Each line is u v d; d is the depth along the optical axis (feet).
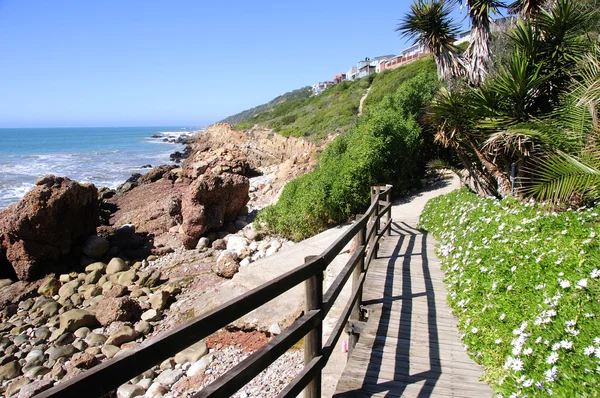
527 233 19.25
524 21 29.48
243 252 41.57
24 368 26.13
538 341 10.97
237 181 51.93
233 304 6.86
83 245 46.34
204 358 23.22
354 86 186.09
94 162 169.17
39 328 31.42
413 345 14.75
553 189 18.99
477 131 28.45
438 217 32.50
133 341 28.12
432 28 36.81
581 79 24.77
